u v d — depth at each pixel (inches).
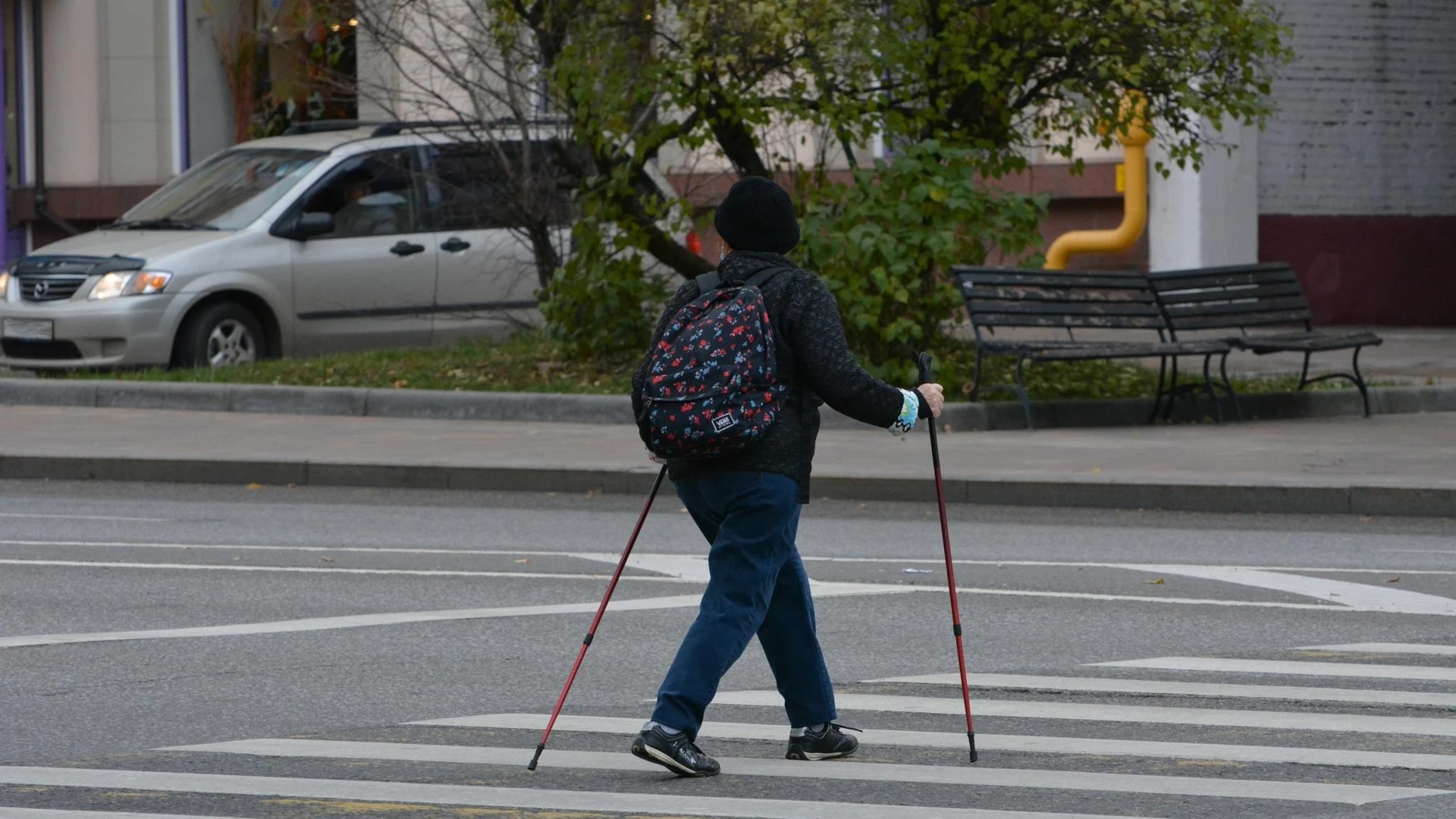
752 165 1462.8
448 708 577.0
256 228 1512.1
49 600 759.1
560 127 1499.8
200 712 570.9
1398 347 1770.4
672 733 481.7
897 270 1311.5
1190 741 534.6
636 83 1374.3
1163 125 1945.1
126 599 761.6
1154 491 1034.7
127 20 2236.7
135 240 1513.3
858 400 473.4
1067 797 476.1
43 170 2274.9
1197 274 1386.6
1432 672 626.8
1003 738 538.3
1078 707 577.9
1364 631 701.3
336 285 1535.4
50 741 535.8
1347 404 1365.7
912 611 741.3
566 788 485.7
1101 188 1989.4
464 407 1334.9
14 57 2273.6
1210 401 1339.8
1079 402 1298.0
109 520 992.9
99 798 476.7
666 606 749.9
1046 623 716.7
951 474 1060.5
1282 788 482.9
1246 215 2017.7
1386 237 2106.3
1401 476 1041.5
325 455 1149.1
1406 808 463.8
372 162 1574.8
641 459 1131.3
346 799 475.5
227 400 1366.9
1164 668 634.8
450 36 1690.5
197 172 1622.8
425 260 1573.6
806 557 878.4
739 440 468.1
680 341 474.6
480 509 1042.1
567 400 1318.9
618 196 1435.8
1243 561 869.2
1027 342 1312.7
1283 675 622.5
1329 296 2082.9
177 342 1475.1
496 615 729.0
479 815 461.4
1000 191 1428.4
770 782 491.8
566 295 1449.3
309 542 919.0
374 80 1893.5
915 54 1355.8
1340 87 2078.0
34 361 1481.3
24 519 993.5
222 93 2247.8
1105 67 1346.0
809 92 1385.3
